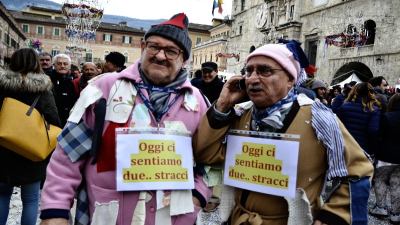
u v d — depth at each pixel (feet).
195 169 7.96
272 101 7.30
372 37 94.07
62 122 21.07
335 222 6.91
